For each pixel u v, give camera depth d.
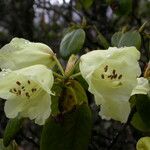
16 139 0.35
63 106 0.22
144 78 0.23
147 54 0.37
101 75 0.21
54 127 0.22
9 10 0.55
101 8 0.54
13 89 0.21
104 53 0.21
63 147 0.22
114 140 0.30
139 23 0.45
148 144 0.22
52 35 0.57
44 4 0.58
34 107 0.21
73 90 0.22
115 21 0.52
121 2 0.36
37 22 0.66
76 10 0.51
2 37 0.56
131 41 0.28
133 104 0.24
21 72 0.21
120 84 0.21
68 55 0.26
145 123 0.23
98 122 0.48
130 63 0.21
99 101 0.20
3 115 0.44
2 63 0.22
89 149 0.36
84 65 0.21
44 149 0.22
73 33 0.26
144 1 0.59
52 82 0.21
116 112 0.21
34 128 0.48
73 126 0.22
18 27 0.54
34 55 0.23
